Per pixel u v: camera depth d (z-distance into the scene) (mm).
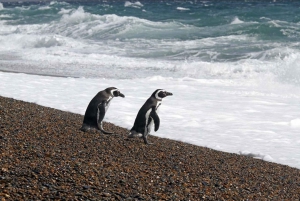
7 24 89812
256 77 37031
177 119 23172
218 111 25391
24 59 47844
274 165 16062
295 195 12922
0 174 11375
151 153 15430
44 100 25516
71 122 18297
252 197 12336
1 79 32250
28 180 11227
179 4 145500
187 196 11727
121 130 19156
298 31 59719
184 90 31688
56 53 51375
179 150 16547
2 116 17922
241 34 60594
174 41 58125
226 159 16172
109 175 12344
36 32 73438
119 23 70250
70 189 11039
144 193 11500
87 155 14000
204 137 19969
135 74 39094
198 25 72438
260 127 22156
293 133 21156
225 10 104250
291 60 38469
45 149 13898
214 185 12906
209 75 39031
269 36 58594
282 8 92875
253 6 121938
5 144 13867
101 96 17047
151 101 16688
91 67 42594
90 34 66562
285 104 27719
